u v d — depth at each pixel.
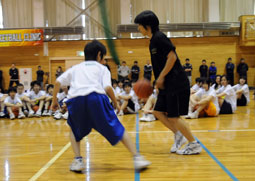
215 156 2.59
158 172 2.17
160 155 2.68
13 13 12.78
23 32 12.31
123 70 11.91
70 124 2.25
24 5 12.74
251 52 12.48
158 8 12.67
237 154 2.64
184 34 12.66
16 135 3.98
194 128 4.12
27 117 6.20
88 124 2.18
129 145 2.17
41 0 12.62
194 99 5.33
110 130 2.10
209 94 5.21
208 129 4.01
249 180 1.95
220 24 12.17
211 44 12.50
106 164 2.43
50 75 12.77
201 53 12.54
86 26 12.77
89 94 2.09
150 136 3.66
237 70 12.28
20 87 6.27
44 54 12.74
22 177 2.13
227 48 12.52
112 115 2.15
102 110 2.09
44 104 6.49
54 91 2.22
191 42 12.52
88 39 12.73
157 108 2.70
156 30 2.54
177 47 12.58
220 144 3.06
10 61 12.80
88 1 12.70
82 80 2.15
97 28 12.74
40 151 2.97
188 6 12.62
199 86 5.67
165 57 2.43
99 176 2.12
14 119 5.91
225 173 2.11
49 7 12.74
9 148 3.16
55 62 12.79
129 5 12.55
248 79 12.61
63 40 12.69
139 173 2.16
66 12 12.76
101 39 12.73
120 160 2.55
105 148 3.04
